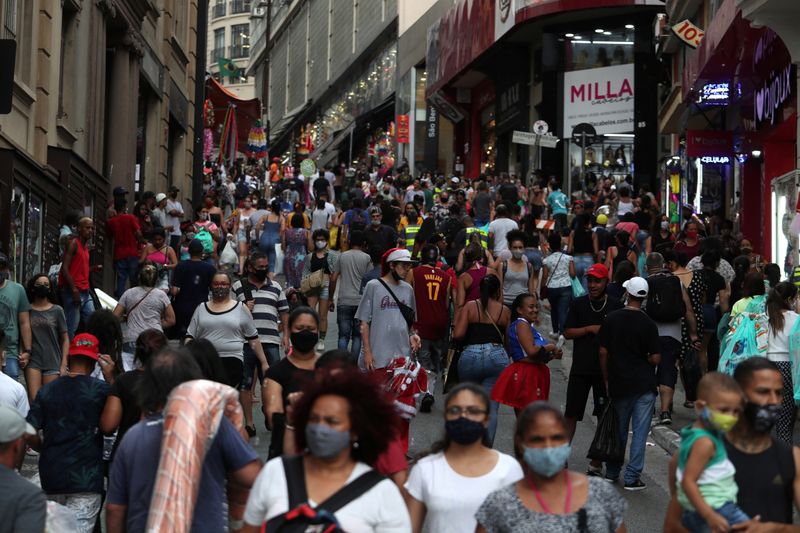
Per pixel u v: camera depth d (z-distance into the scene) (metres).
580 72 60.03
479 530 8.03
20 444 8.36
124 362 19.39
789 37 24.61
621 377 15.81
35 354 18.55
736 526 8.34
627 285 16.02
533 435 7.85
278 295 19.91
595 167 60.44
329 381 7.79
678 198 47.25
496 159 73.06
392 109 101.38
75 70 33.25
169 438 8.33
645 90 58.56
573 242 29.62
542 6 58.78
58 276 23.62
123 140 39.44
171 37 48.22
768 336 15.98
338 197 66.06
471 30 69.62
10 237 24.86
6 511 7.88
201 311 17.59
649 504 15.25
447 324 21.31
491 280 16.22
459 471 8.80
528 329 15.39
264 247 35.44
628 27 58.94
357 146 119.25
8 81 14.25
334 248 32.75
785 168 34.59
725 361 16.27
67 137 32.25
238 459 8.83
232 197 60.12
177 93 50.59
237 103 81.06
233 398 8.81
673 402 22.33
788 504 8.71
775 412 8.59
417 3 96.06
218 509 8.70
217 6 198.38
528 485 8.01
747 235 38.22
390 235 30.19
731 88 35.69
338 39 126.25
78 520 11.42
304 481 7.72
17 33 27.48
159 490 8.17
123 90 39.47
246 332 17.72
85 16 34.22
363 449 7.94
